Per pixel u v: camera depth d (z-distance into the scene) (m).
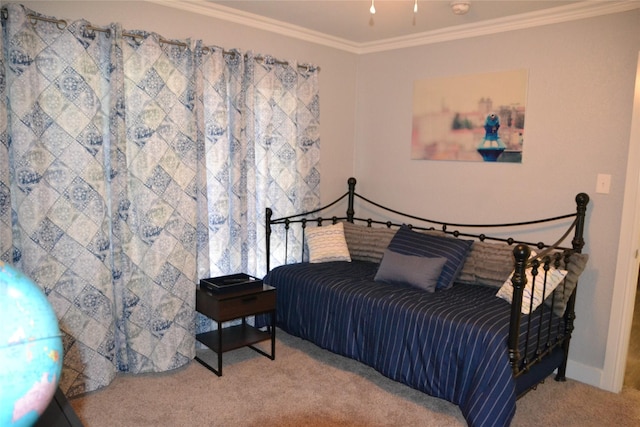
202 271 3.16
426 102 3.71
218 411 2.56
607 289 2.92
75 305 2.61
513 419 2.54
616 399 2.80
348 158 4.22
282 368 3.08
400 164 3.94
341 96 4.07
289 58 3.63
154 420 2.46
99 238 2.66
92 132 2.59
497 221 3.41
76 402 2.61
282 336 3.60
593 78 2.91
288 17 3.31
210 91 3.11
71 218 2.56
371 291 2.94
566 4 2.87
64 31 2.47
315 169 3.84
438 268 3.03
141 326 2.91
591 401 2.77
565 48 3.00
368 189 4.20
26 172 2.37
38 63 2.41
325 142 4.02
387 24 3.42
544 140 3.14
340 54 4.00
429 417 2.55
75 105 2.52
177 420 2.47
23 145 2.35
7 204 2.32
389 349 2.71
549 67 3.08
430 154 3.73
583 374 3.02
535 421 2.53
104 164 2.70
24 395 0.78
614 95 2.84
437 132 3.67
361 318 2.88
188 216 2.99
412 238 3.35
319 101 3.89
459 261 3.13
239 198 3.31
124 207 2.78
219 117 3.15
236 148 3.25
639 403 2.76
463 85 3.49
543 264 2.73
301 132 3.71
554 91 3.07
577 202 2.94
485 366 2.29
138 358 2.91
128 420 2.46
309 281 3.22
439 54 3.61
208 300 2.99
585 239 2.99
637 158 2.76
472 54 3.43
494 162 3.38
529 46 3.15
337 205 4.20
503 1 2.84
